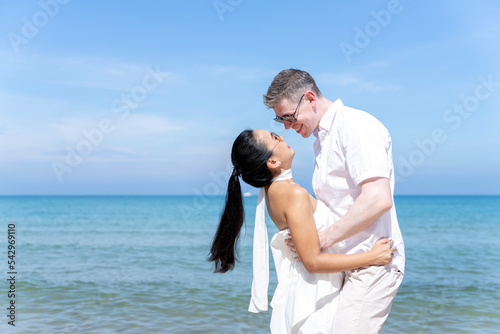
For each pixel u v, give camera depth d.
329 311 2.41
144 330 5.55
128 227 24.77
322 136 2.55
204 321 6.00
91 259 12.62
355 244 2.40
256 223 2.61
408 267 11.14
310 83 2.57
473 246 15.55
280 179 2.48
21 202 74.25
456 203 67.25
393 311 6.59
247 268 10.80
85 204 62.47
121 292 7.91
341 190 2.44
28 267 11.09
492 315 6.32
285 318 2.50
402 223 27.42
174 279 9.29
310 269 2.30
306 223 2.29
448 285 8.70
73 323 5.82
